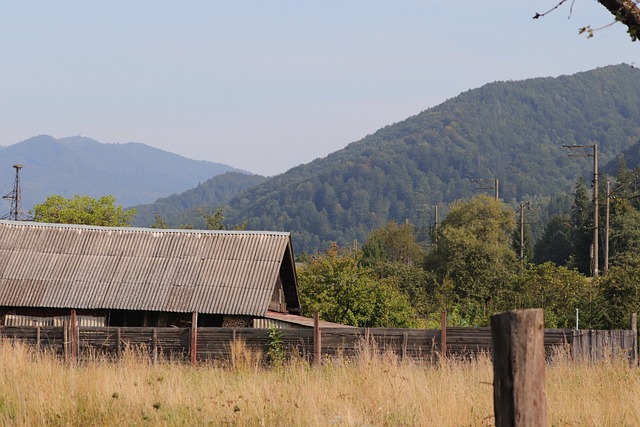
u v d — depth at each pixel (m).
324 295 41.34
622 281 37.84
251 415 13.58
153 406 13.64
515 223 113.81
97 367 22.70
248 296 33.72
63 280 34.84
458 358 26.69
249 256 35.56
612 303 37.94
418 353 27.00
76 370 20.11
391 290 43.31
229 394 15.95
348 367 21.55
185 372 22.59
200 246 36.25
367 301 41.47
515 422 6.09
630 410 14.22
